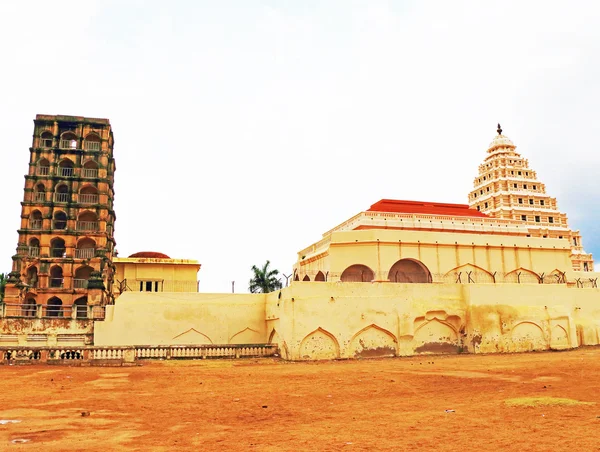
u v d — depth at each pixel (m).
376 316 38.53
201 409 15.25
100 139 59.69
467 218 56.31
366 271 50.22
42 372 25.78
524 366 27.88
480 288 41.34
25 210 55.72
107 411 14.90
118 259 58.69
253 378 23.66
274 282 67.19
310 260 56.91
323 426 12.59
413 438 11.05
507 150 88.12
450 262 49.66
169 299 41.88
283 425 12.80
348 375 24.69
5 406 15.77
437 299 40.81
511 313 41.56
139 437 11.44
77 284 54.38
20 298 50.44
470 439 10.89
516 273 51.41
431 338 40.25
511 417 13.33
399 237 48.47
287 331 36.25
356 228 52.56
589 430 11.57
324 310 37.31
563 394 17.28
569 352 40.38
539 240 52.78
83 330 41.47
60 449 10.30
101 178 57.94
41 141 58.47
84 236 55.91
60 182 57.22
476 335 40.34
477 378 22.61
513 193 81.62
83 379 23.09
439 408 15.11
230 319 42.91
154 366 29.83
